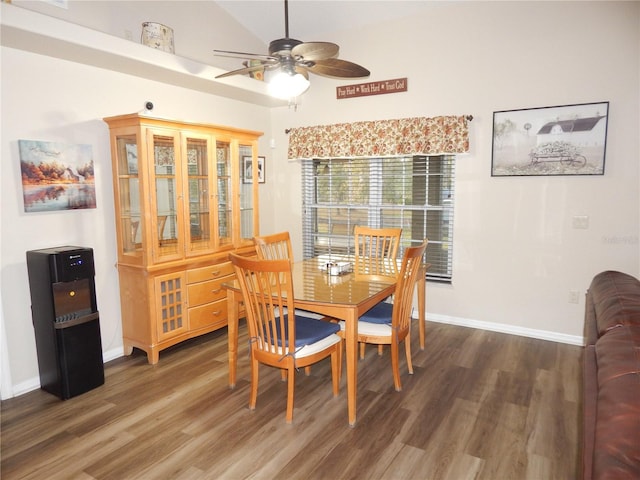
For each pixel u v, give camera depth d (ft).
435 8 12.50
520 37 11.44
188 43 12.49
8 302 8.90
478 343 11.73
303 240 16.15
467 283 13.00
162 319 10.65
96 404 8.64
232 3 13.24
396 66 13.32
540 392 8.95
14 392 9.04
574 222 11.32
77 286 9.11
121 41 9.38
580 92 10.86
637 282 7.27
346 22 13.64
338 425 7.83
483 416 8.06
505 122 11.84
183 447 7.19
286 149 15.96
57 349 8.72
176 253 10.85
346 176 14.96
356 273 10.19
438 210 13.44
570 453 6.93
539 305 12.03
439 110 12.77
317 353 8.07
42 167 9.25
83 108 9.99
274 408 8.46
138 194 10.21
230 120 14.37
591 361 4.71
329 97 14.66
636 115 10.35
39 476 6.51
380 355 10.98
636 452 2.83
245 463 6.77
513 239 12.16
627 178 10.61
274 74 8.15
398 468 6.63
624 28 10.27
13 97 8.74
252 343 8.21
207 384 9.48
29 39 8.21
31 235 9.19
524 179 11.81
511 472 6.51
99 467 6.70
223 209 12.46
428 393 8.98
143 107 11.42
